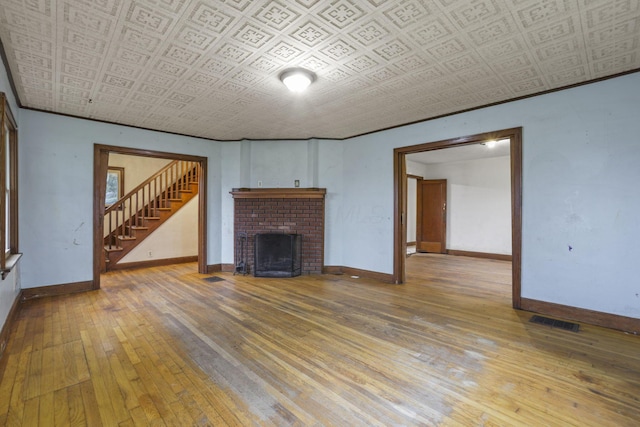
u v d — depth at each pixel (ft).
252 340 8.54
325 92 10.94
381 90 10.77
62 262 13.03
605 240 9.60
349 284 14.98
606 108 9.57
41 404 5.73
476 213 24.25
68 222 13.16
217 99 11.59
